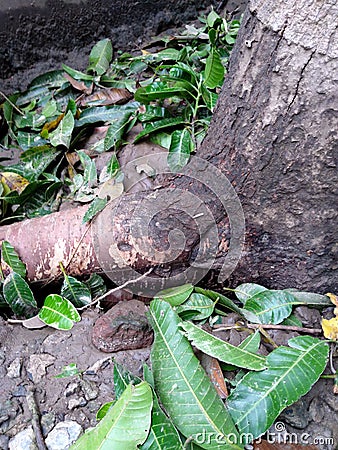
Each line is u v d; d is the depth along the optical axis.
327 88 0.51
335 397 0.59
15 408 0.56
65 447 0.53
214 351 0.54
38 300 0.75
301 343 0.56
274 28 0.52
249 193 0.62
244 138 0.60
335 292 0.67
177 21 1.25
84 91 1.06
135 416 0.48
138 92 0.87
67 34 1.18
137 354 0.62
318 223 0.61
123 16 1.20
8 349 0.63
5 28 1.12
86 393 0.58
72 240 0.69
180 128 0.89
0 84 1.17
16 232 0.72
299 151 0.56
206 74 0.82
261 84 0.56
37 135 1.00
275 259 0.67
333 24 0.49
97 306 0.67
